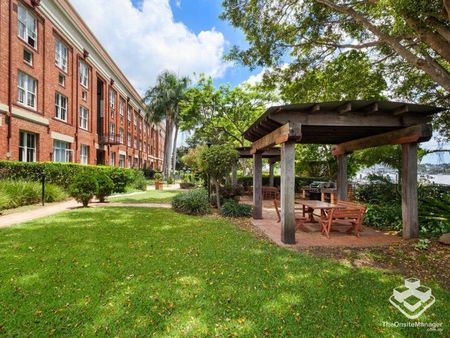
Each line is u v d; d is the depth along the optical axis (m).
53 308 2.70
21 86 13.86
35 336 2.27
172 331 2.38
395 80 8.87
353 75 8.46
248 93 17.34
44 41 15.43
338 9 6.32
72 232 5.79
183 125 19.80
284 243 5.33
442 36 4.95
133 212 8.73
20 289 3.07
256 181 8.30
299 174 21.25
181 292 3.09
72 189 9.67
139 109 38.91
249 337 2.32
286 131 5.15
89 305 2.76
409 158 5.73
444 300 3.04
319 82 8.97
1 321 2.46
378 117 5.41
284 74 9.00
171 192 18.03
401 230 6.34
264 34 7.88
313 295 3.08
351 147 7.84
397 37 6.19
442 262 4.29
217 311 2.71
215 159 9.22
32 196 10.27
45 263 3.88
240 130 18.30
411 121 5.49
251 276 3.59
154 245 4.93
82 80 20.97
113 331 2.36
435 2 4.44
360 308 2.82
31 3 14.28
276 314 2.68
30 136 14.63
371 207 8.16
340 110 5.14
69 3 17.84
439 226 5.96
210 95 17.47
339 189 8.43
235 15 7.77
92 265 3.85
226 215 8.59
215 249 4.76
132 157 35.47
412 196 5.74
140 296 2.97
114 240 5.21
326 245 5.25
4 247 4.64
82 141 20.23
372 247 5.12
